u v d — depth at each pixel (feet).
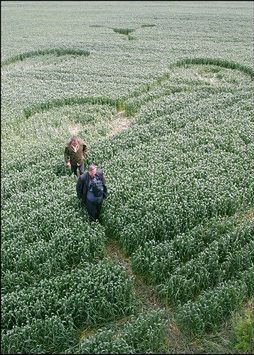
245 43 125.18
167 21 174.40
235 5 240.94
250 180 49.06
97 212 45.75
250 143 59.72
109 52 126.11
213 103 77.71
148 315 32.86
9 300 35.09
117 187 49.11
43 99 87.81
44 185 53.52
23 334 32.07
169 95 86.63
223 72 101.60
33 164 61.16
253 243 38.65
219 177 50.26
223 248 38.58
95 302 34.55
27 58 131.34
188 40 134.62
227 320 33.17
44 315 34.47
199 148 58.75
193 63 111.14
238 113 71.51
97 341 31.12
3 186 54.70
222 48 119.96
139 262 38.11
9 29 189.06
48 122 78.79
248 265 37.17
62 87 95.45
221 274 36.06
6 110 83.46
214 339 31.86
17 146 69.00
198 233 40.93
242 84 88.94
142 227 41.91
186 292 35.17
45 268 38.73
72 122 79.25
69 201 48.32
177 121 69.87
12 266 40.06
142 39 141.38
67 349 31.99
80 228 43.68
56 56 131.13
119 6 266.16
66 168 58.08
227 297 33.37
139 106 82.84
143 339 31.40
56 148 64.80
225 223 41.98
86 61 117.50
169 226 42.45
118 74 102.47
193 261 37.09
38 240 43.19
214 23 162.61
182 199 45.34
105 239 42.52
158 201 45.50
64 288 36.63
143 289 37.47
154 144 62.28
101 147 62.64
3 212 48.11
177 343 31.89
